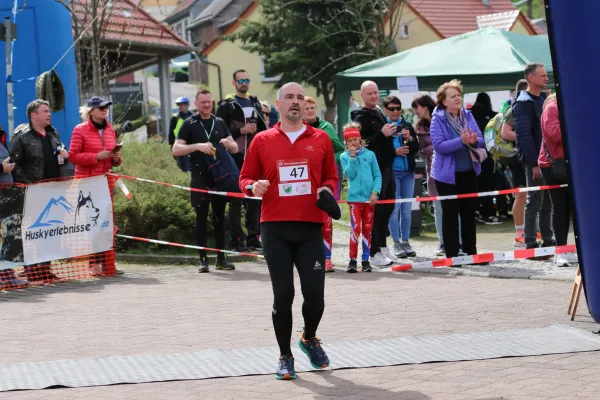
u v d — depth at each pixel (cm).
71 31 2369
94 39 2577
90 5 2581
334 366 967
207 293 1454
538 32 6412
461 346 1035
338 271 1650
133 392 890
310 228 944
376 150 1681
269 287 1495
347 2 4738
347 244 2031
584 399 816
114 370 974
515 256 1528
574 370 917
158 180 2002
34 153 1617
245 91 1866
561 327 1116
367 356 1004
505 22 4803
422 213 2394
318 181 947
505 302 1289
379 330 1140
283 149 941
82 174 1673
